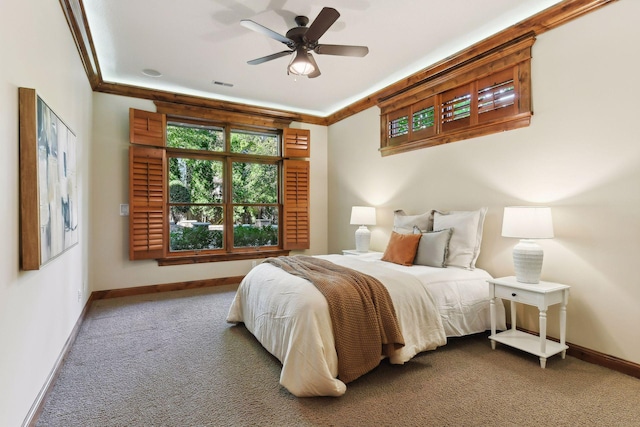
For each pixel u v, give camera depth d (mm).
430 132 3924
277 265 3113
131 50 3416
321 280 2418
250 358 2590
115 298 4273
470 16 2863
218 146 5121
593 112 2539
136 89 4379
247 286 3168
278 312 2424
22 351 1636
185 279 4785
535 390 2137
